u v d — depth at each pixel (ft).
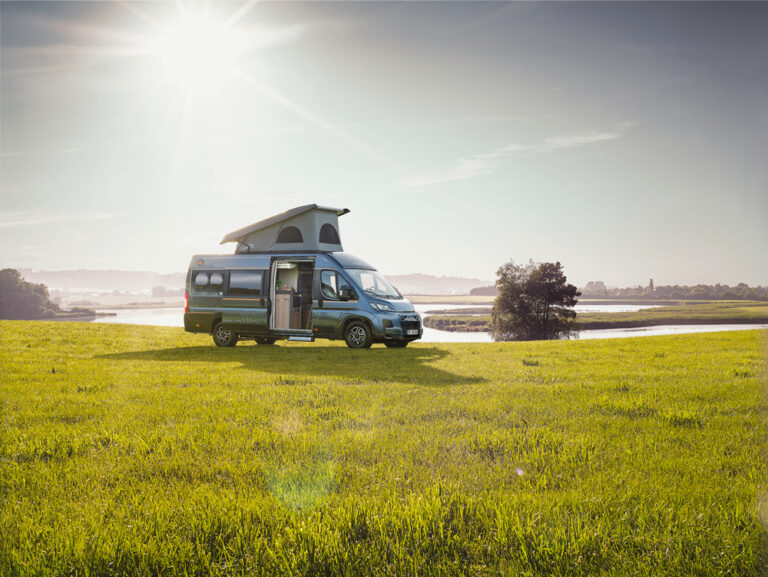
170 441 16.94
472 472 13.92
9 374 33.30
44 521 11.10
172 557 9.53
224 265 56.95
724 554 9.00
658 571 8.76
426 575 9.07
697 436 17.01
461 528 10.49
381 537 10.14
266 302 54.34
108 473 14.15
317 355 46.19
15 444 16.76
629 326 479.82
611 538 9.83
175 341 62.13
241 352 49.70
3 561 9.46
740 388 25.12
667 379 29.14
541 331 248.32
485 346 57.31
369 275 54.54
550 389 26.14
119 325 83.82
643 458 14.82
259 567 9.29
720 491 11.94
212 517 10.99
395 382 29.37
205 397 24.76
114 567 9.37
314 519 10.82
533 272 252.21
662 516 10.75
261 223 56.70
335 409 21.85
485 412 20.94
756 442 15.71
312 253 54.60
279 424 19.29
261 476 13.74
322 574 9.20
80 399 24.61
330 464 14.48
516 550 9.72
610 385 26.96
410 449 15.87
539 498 11.82
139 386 28.89
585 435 17.24
